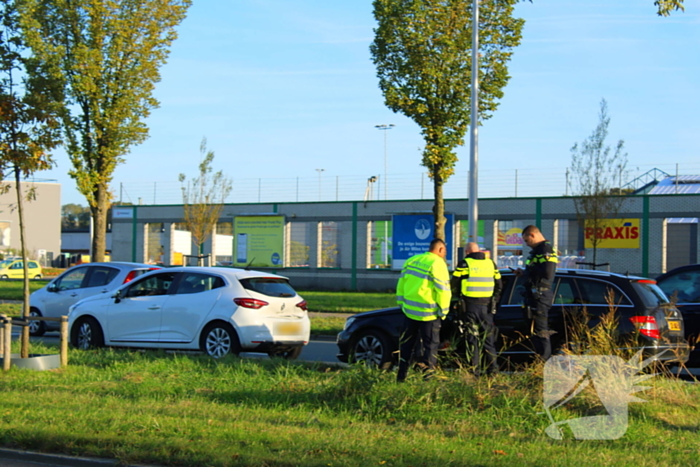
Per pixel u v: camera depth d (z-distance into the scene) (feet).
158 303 50.11
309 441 25.38
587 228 117.70
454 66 86.12
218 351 47.55
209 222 154.61
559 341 38.88
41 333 68.95
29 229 313.12
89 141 98.22
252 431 26.91
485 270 36.86
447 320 39.55
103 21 93.66
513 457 23.53
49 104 46.16
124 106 96.32
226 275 49.24
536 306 36.58
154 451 24.20
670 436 26.48
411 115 87.04
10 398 33.19
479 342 36.32
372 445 24.97
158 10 96.17
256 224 160.45
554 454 24.11
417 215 146.00
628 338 35.76
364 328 43.70
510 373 32.55
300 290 152.15
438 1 84.99
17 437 26.25
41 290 69.41
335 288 153.48
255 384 36.58
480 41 85.81
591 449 24.81
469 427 27.78
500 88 86.89
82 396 33.63
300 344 49.80
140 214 171.73
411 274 35.76
